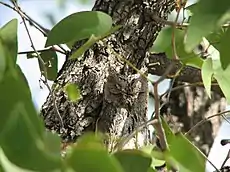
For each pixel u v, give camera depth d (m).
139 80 2.03
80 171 1.08
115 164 1.11
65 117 1.98
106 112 1.98
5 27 1.52
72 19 1.67
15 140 1.02
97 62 2.03
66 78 2.04
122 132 1.96
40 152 1.03
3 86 1.06
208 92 1.82
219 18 1.31
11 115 1.03
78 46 2.07
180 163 1.42
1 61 1.09
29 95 1.08
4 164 1.01
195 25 1.32
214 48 1.87
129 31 2.06
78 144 1.23
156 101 1.73
